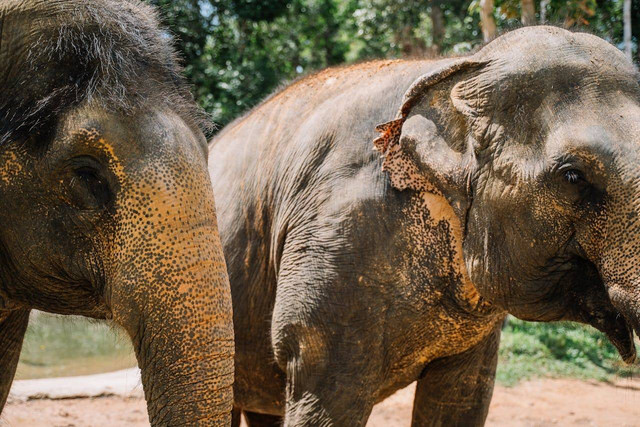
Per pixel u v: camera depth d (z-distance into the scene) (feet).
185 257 6.67
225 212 12.76
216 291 6.74
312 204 11.04
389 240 10.50
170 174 6.75
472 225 9.90
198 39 43.39
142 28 7.44
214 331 6.68
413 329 10.71
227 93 45.50
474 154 9.74
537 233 9.32
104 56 6.95
